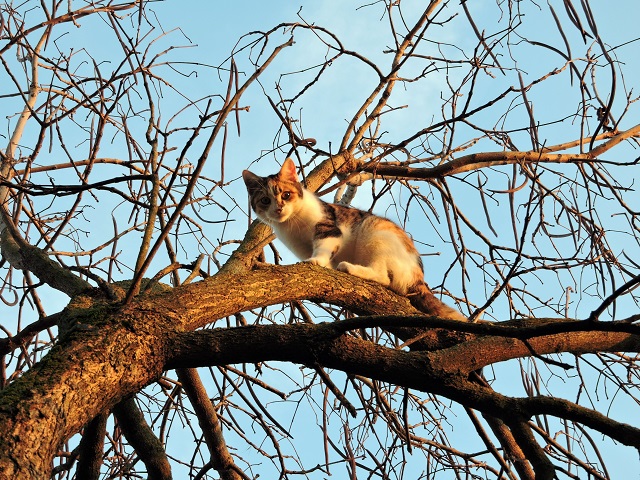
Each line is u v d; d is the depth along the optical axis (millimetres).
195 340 7301
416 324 6887
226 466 9750
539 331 6426
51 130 10609
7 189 10758
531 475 8938
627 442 6816
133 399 9180
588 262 9609
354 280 10562
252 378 10203
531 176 10422
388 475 9609
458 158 12172
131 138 10727
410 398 11117
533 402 7184
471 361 8039
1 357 9328
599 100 10898
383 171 12516
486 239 11914
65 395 6359
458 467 10227
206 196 10758
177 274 10758
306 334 7297
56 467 9156
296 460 10523
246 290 8938
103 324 7273
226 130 10508
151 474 8945
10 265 11117
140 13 10055
